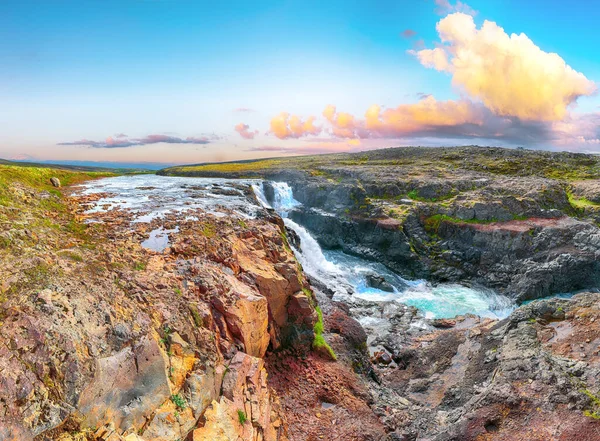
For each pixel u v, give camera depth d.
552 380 14.98
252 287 14.92
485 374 17.62
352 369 17.70
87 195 26.02
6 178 20.02
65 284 9.90
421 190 48.25
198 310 11.72
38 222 14.80
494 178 54.03
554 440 12.82
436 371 20.00
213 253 15.46
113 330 8.93
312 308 17.72
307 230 47.09
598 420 13.12
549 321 19.78
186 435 8.52
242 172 61.06
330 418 13.98
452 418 15.27
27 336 7.59
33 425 6.55
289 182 54.41
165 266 13.51
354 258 41.81
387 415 15.23
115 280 11.23
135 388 8.41
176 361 9.80
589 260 32.53
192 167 72.81
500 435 13.55
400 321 28.14
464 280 36.84
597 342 17.08
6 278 9.33
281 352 16.17
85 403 7.38
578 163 66.31
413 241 40.72
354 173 57.91
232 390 10.50
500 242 37.00
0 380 6.62
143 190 33.22
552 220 39.25
